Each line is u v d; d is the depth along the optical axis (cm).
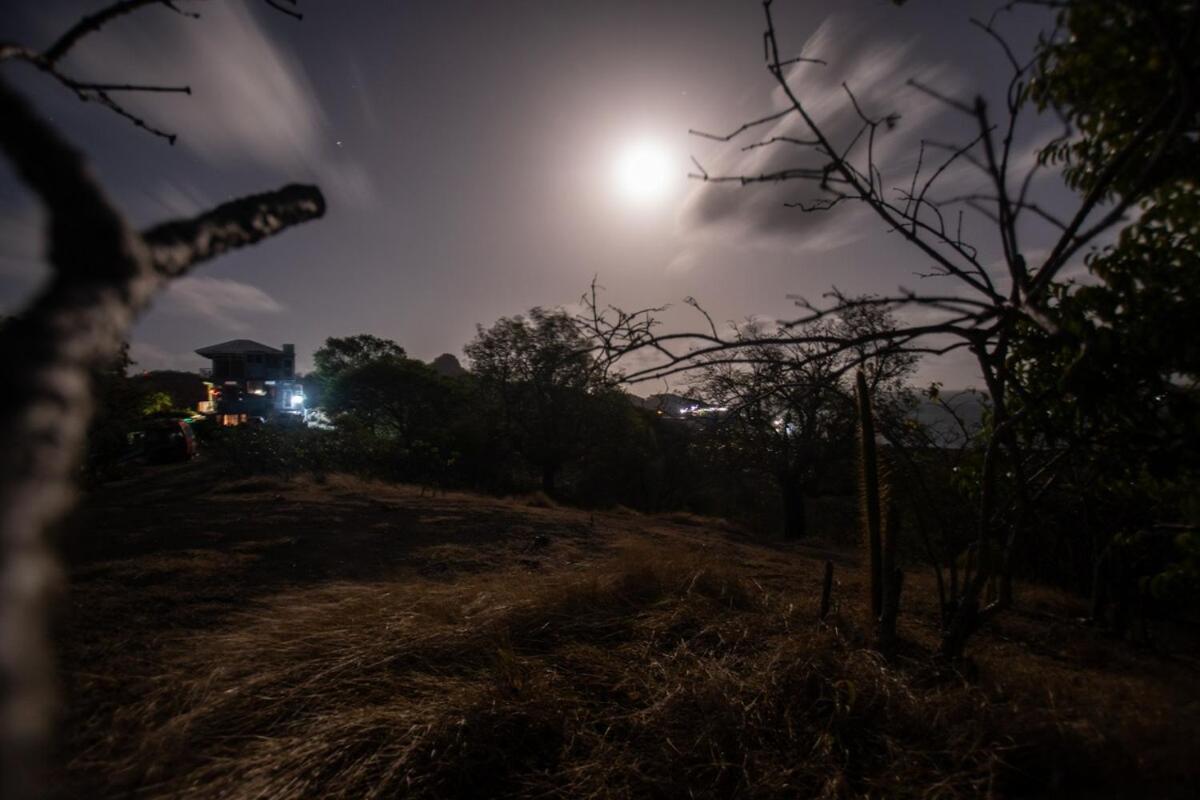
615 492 2361
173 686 323
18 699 29
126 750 274
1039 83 253
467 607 451
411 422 2919
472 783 273
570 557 697
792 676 344
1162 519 457
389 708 316
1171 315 261
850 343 225
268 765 268
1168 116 206
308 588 521
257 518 805
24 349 46
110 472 1257
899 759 283
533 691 332
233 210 85
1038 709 292
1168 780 236
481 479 2538
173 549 619
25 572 34
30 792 28
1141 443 284
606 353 243
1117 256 282
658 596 499
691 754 296
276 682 338
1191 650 466
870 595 414
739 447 1410
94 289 56
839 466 1495
